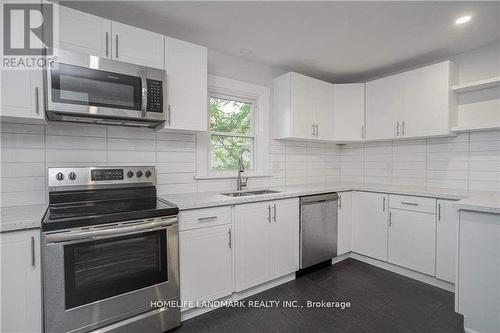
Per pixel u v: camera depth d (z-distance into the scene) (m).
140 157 2.22
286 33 2.29
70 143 1.93
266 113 3.06
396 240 2.66
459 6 1.87
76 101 1.60
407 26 2.15
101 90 1.68
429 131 2.63
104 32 1.74
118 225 1.53
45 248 1.35
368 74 3.33
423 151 2.96
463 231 1.74
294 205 2.55
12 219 1.37
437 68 2.57
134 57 1.85
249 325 1.85
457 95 2.64
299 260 2.60
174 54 2.03
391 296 2.24
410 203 2.54
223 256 2.05
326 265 2.90
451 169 2.74
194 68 2.13
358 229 3.02
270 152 3.10
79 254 1.44
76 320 1.44
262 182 3.04
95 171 1.83
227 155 2.87
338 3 1.84
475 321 1.70
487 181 2.49
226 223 2.07
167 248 1.73
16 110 1.47
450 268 2.28
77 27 1.65
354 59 2.86
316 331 1.79
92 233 1.44
